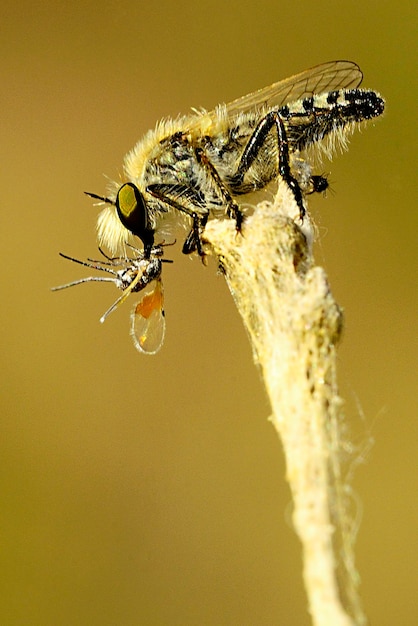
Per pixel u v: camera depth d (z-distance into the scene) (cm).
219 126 14
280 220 13
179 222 14
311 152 14
